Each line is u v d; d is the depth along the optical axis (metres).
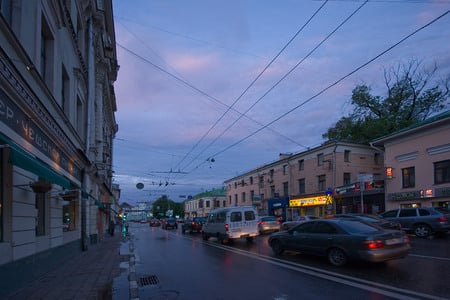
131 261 12.36
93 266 11.98
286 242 12.41
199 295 7.48
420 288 7.34
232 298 7.12
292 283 8.21
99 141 25.19
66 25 12.80
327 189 35.25
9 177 7.65
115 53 31.52
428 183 22.47
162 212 111.31
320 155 37.22
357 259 9.64
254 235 19.39
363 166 35.94
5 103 6.82
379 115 38.59
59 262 11.95
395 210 19.42
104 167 24.39
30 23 9.24
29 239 8.72
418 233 17.95
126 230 33.00
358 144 36.00
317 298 6.86
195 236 26.50
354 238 9.82
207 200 86.62
